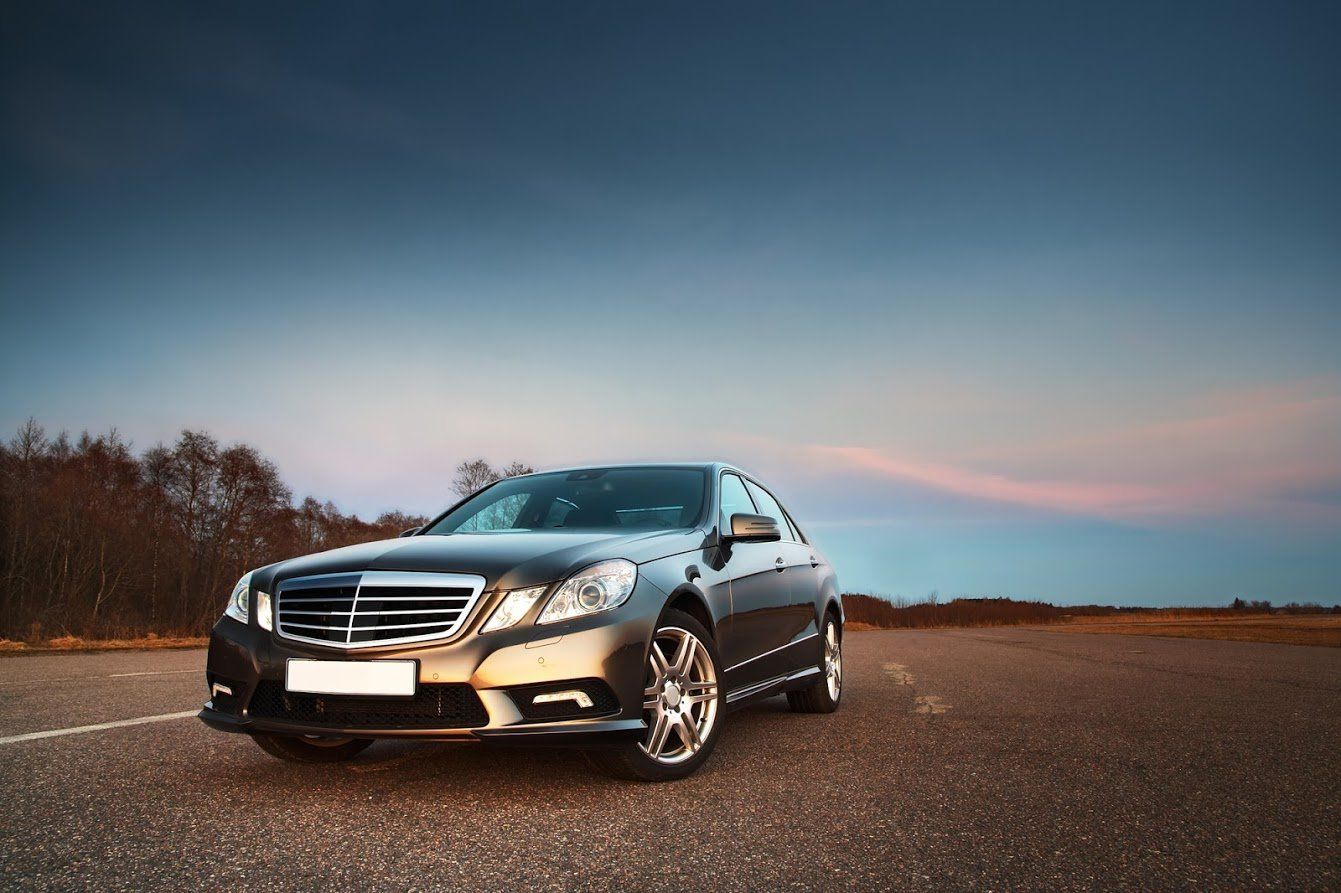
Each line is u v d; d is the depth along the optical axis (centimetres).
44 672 840
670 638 353
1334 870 227
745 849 243
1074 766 364
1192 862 234
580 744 302
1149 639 1922
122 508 4375
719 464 496
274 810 286
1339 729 467
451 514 486
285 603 329
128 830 261
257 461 4809
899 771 354
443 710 301
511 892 208
